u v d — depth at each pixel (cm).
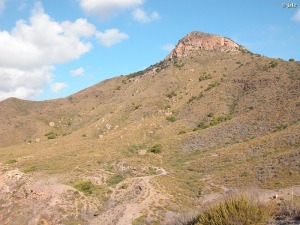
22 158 7194
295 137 5438
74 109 15850
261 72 11731
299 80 9700
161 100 12525
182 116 10512
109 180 5081
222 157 5831
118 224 3112
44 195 4194
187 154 6962
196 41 18525
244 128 7531
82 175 5122
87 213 3884
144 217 3183
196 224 1667
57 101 18812
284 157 4600
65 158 6812
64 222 3700
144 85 15438
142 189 4234
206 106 10675
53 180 4766
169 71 15962
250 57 15338
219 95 11331
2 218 4016
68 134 12025
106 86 18912
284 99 8494
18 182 4697
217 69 14862
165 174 5481
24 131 13688
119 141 8569
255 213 1616
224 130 7694
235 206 1634
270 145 5578
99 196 4284
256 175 4291
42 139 12544
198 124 9512
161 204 3569
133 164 5978
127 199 4088
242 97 10506
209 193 4012
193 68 15588
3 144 12681
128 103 12975
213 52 17488
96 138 9962
